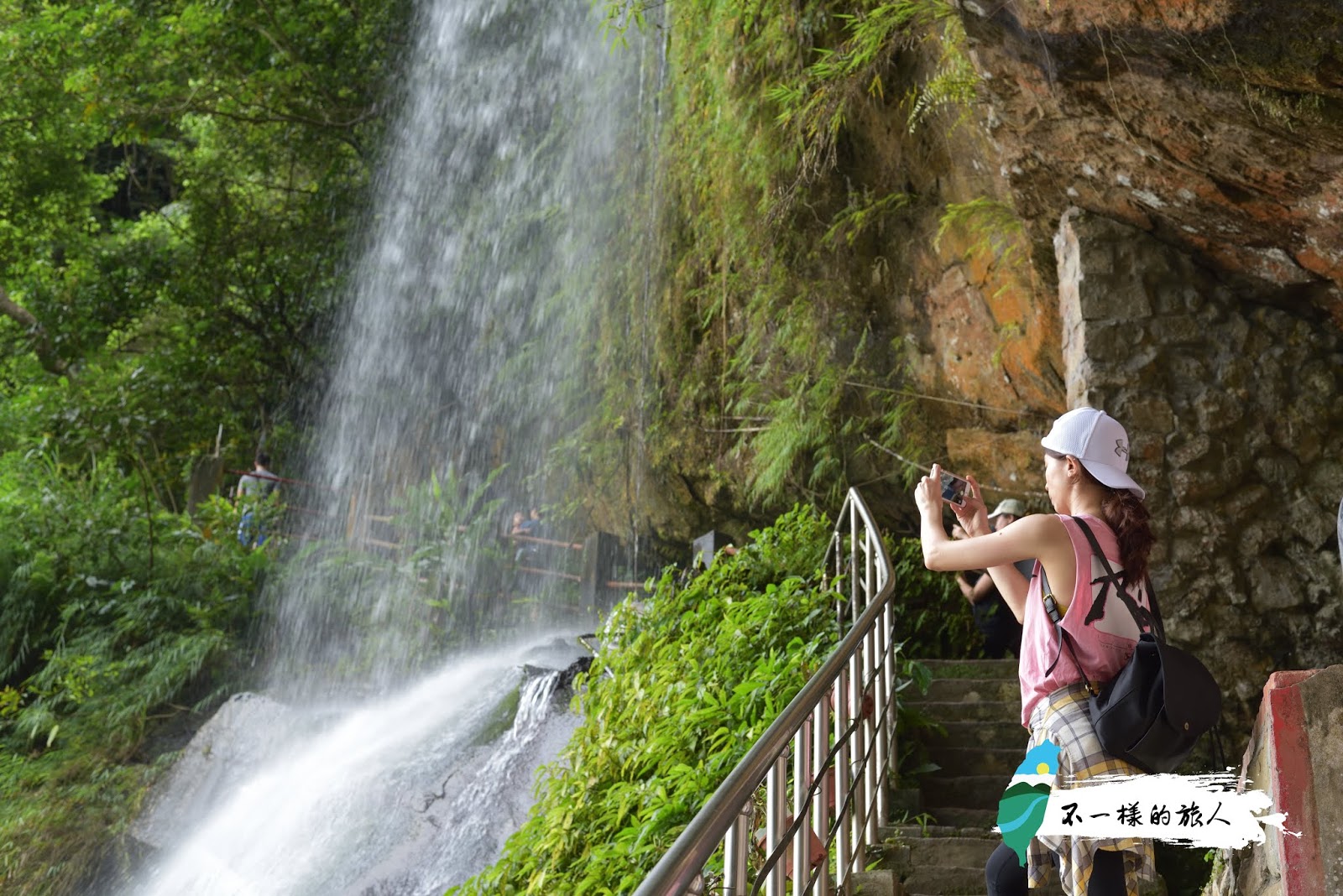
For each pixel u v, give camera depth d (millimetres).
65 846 9648
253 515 13906
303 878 8094
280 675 11805
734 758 5109
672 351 11781
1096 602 2561
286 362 20359
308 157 19891
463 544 12812
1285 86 4211
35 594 12062
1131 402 5824
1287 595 5555
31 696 11742
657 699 6078
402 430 17422
